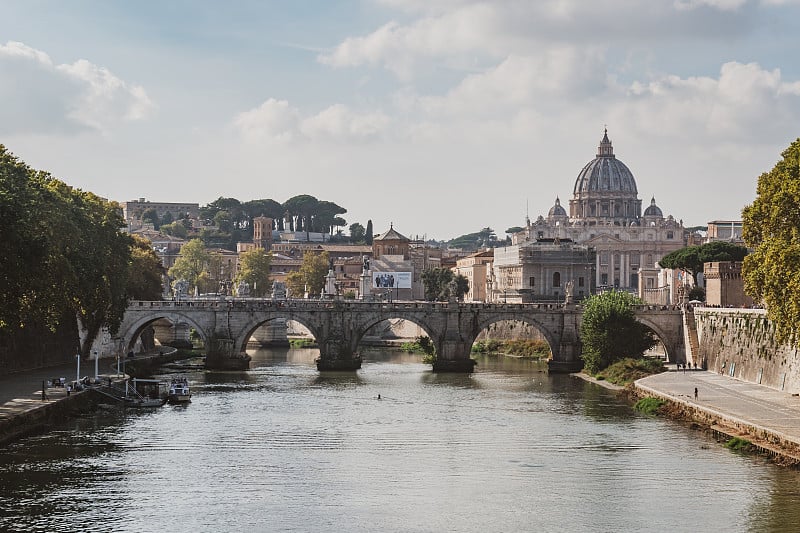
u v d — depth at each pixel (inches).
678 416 5708.7
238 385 7504.9
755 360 6776.6
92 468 4424.2
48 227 5871.1
